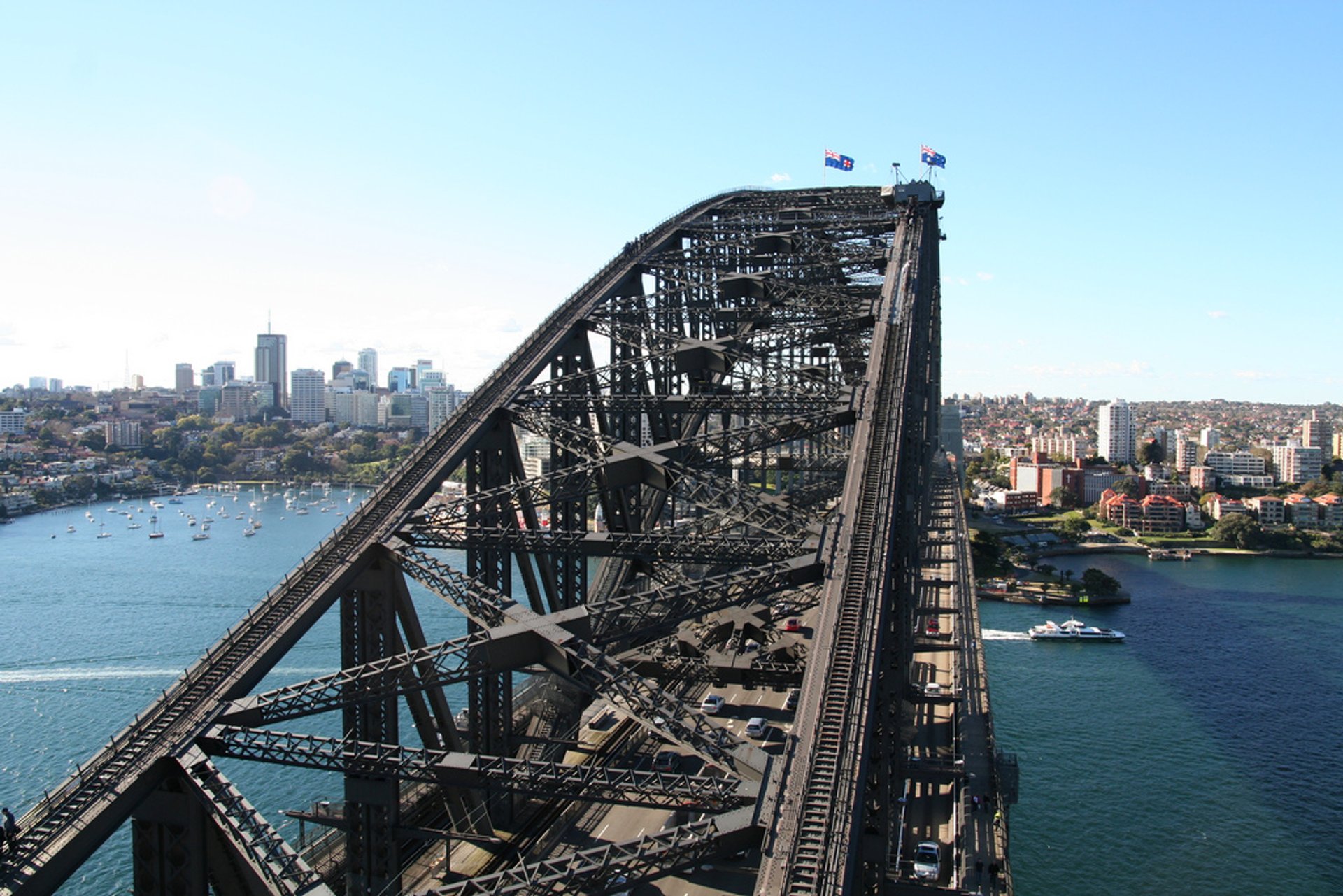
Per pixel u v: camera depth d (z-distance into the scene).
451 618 137.50
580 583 51.16
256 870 25.98
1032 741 106.12
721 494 42.53
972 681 80.88
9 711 105.88
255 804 82.44
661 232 76.50
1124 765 99.44
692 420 70.69
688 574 65.50
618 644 51.53
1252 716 115.12
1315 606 182.75
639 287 69.38
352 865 36.91
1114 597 187.12
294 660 120.44
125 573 186.38
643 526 62.88
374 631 38.66
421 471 44.34
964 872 52.22
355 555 37.88
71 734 99.38
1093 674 132.25
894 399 48.03
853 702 30.30
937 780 61.91
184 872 28.55
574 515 50.06
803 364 66.62
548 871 25.92
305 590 36.16
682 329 69.88
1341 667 136.25
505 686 45.47
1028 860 80.00
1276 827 85.94
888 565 36.81
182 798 28.41
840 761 28.12
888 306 57.16
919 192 75.75
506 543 39.78
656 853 25.91
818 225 73.81
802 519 40.56
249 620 34.62
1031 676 131.38
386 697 32.69
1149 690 124.88
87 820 26.33
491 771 29.23
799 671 48.44
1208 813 88.69
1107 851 81.50
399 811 38.75
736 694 72.44
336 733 94.12
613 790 28.36
